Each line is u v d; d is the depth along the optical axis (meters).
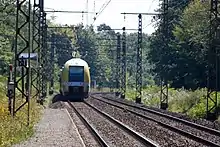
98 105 69.50
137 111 59.00
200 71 91.62
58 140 28.91
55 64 164.25
